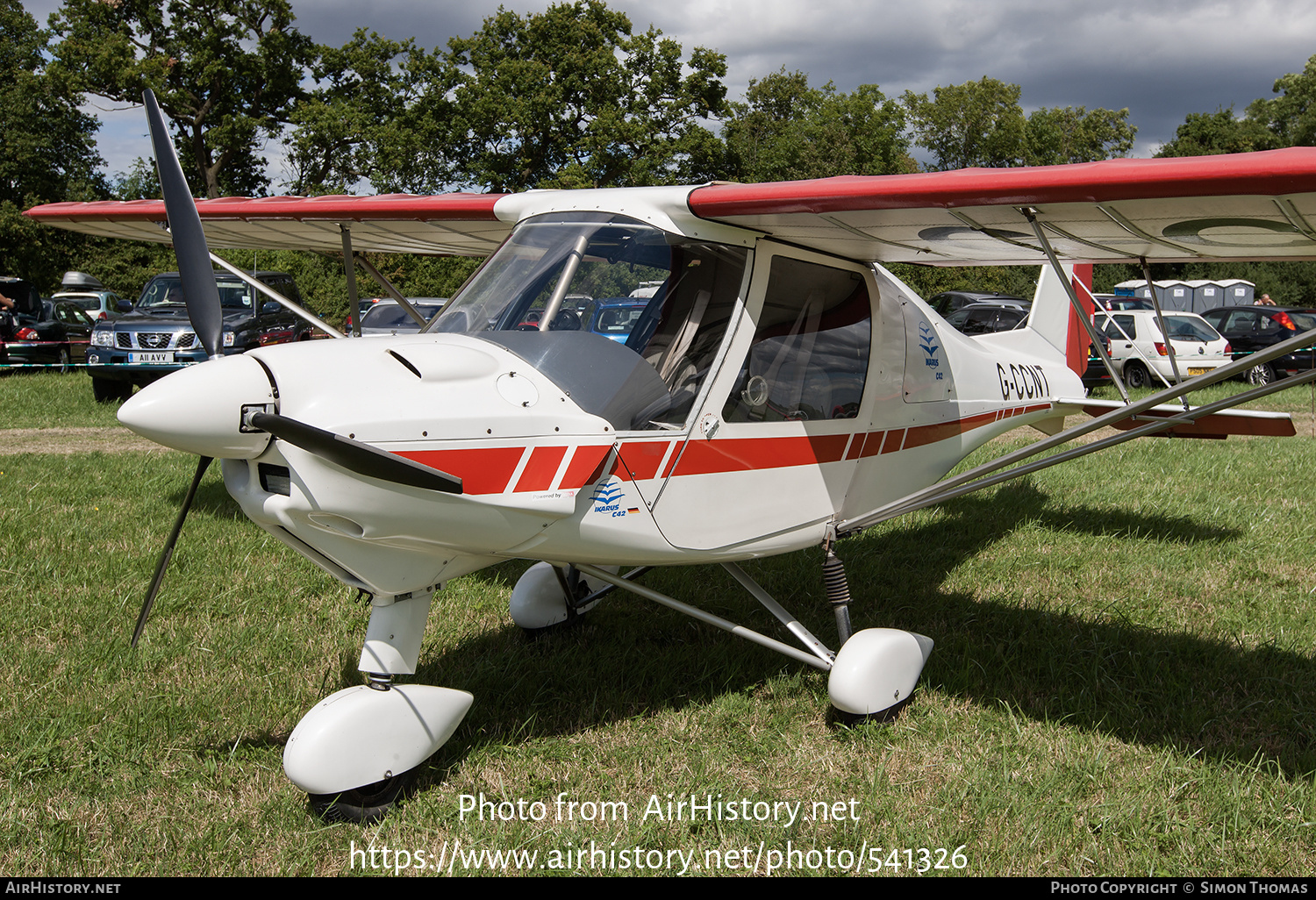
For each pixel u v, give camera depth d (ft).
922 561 15.62
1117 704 9.83
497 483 7.55
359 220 13.26
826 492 10.71
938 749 8.98
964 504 19.84
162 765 8.54
